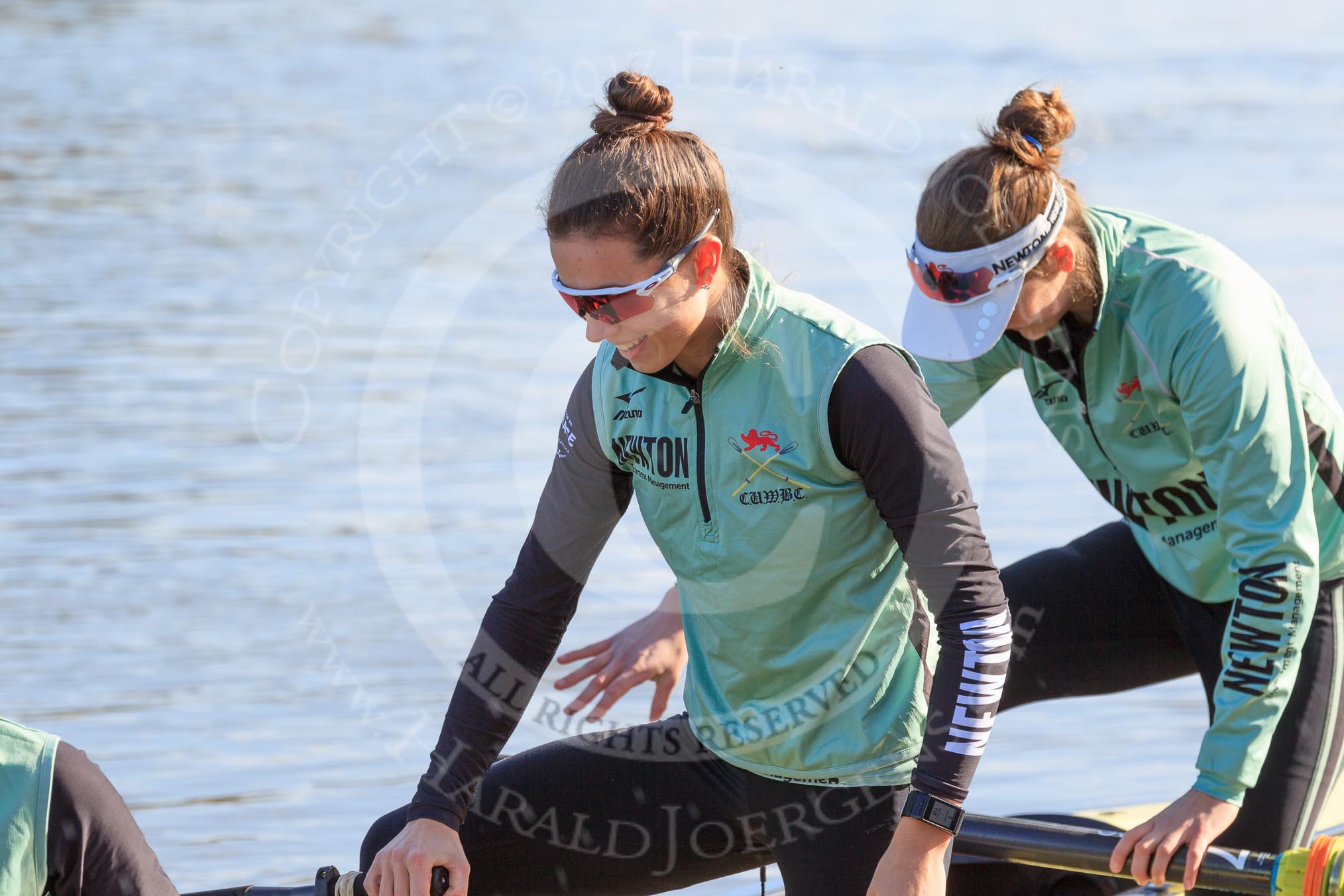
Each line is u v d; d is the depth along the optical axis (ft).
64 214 131.64
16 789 22.62
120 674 62.18
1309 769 34.45
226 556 74.23
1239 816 34.76
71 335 104.27
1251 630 30.83
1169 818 31.12
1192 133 183.32
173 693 60.80
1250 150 175.63
